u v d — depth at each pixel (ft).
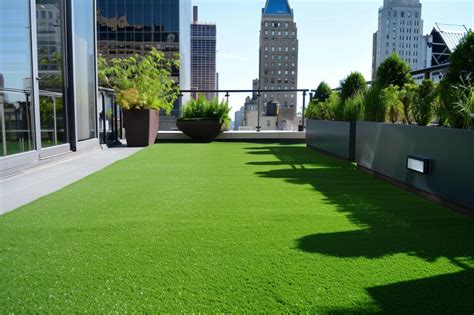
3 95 15.67
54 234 8.23
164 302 5.40
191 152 25.36
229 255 7.05
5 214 9.78
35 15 17.80
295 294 5.62
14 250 7.31
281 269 6.44
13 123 16.28
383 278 6.11
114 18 100.22
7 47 15.90
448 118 12.06
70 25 22.21
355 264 6.64
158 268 6.49
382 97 16.94
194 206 10.64
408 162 12.48
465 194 9.80
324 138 24.07
